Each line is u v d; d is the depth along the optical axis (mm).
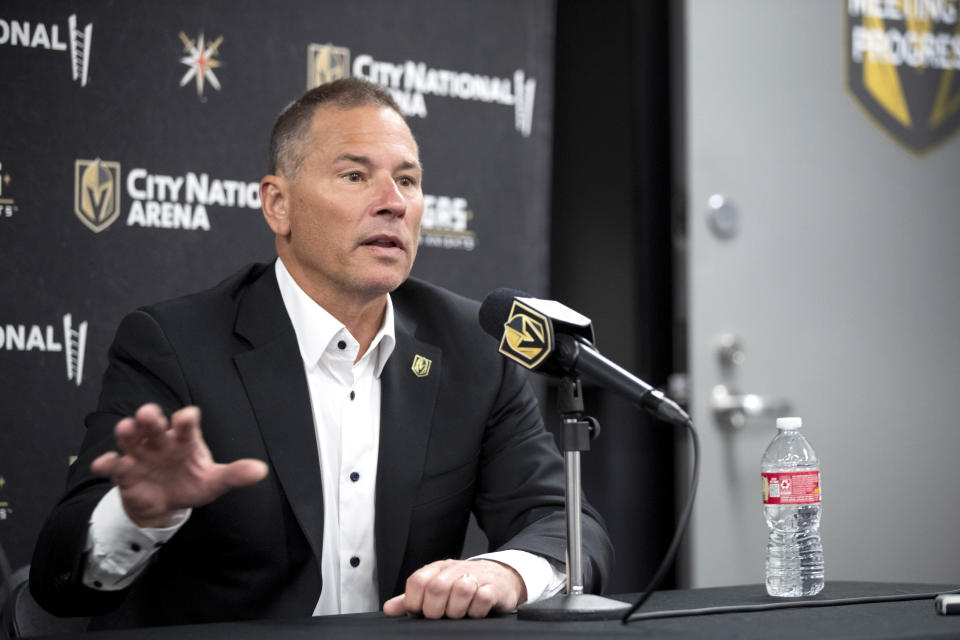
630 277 3611
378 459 2014
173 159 2842
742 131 3451
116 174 2791
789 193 3494
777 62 3508
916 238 3652
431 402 2096
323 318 2027
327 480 2006
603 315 3588
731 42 3457
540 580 1658
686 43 3410
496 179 3150
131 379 1940
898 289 3613
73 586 1589
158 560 1942
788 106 3514
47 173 2734
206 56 2883
